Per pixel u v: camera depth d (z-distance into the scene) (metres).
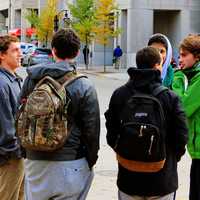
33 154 4.87
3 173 5.82
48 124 4.69
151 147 4.70
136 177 4.85
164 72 6.04
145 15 51.66
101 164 10.38
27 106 4.76
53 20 64.19
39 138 4.69
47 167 4.82
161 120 4.76
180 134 4.85
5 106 5.67
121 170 4.95
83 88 4.84
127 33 52.44
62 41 4.86
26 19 78.12
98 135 4.89
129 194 4.92
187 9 52.81
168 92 4.87
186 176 9.47
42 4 78.75
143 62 4.95
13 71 5.89
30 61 48.00
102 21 48.22
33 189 4.92
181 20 52.78
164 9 52.03
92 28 48.66
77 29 49.28
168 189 4.89
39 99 4.71
